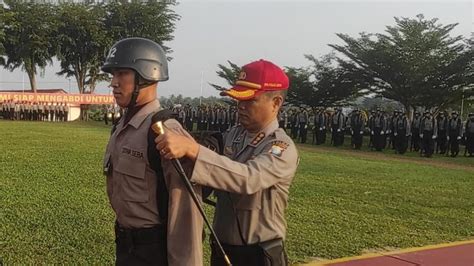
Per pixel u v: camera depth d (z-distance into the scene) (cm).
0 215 684
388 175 1386
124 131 256
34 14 4884
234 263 269
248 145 270
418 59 3538
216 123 3334
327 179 1227
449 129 2306
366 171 1456
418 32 3600
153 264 251
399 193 1070
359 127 2575
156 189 250
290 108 4191
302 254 597
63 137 2320
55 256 534
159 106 263
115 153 257
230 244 270
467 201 1020
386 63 3628
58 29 4997
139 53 255
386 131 2469
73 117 4834
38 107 4547
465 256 618
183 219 244
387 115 2569
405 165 1736
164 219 251
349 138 3259
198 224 246
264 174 243
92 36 5006
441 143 2356
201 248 249
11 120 4416
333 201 934
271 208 264
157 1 5375
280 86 269
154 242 251
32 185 932
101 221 685
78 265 511
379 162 1805
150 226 250
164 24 5375
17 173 1077
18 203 765
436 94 3500
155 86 262
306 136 2964
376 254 613
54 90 5394
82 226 655
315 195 984
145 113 255
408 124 2330
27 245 564
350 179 1252
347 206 895
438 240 696
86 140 2177
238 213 266
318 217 790
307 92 4250
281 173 252
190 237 244
